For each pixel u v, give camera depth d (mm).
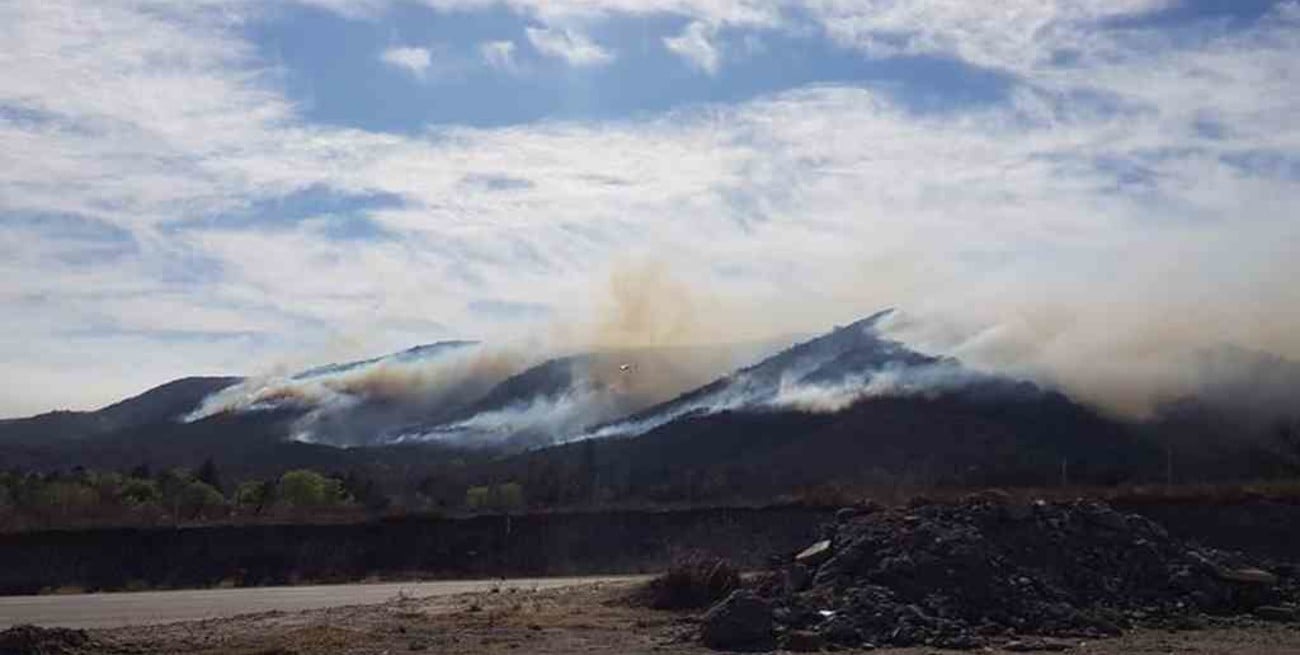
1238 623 31438
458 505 86750
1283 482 69750
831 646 27688
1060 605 31297
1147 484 73812
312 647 27922
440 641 28938
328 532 68750
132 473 117125
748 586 34156
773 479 97625
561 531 68625
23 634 26656
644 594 36250
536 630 30828
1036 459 101188
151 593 53281
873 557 32562
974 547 32438
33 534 65750
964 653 26891
